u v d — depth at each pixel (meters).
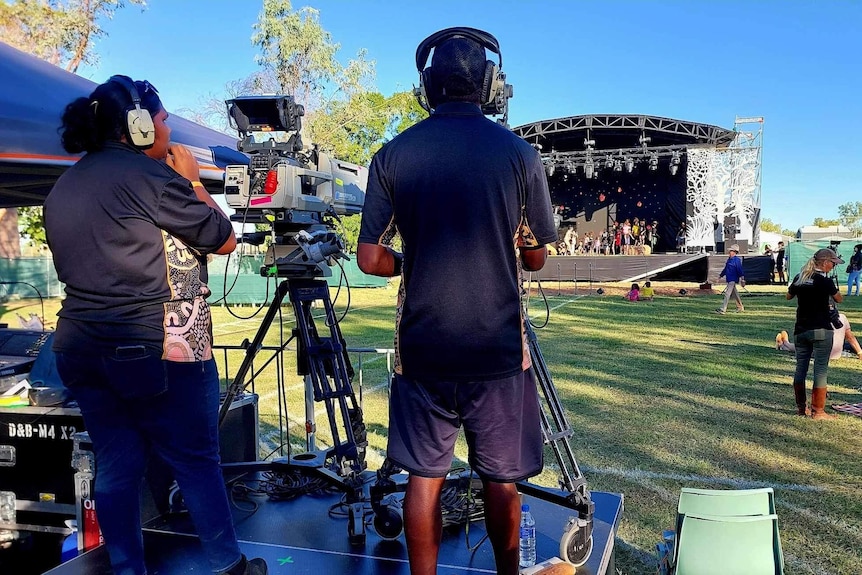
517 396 1.60
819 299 5.39
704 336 10.74
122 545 1.92
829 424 5.32
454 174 1.49
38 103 2.81
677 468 4.28
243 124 2.68
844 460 4.41
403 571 2.15
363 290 21.66
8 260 16.59
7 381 2.85
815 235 37.66
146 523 2.53
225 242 1.93
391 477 2.61
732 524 2.06
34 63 2.98
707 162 23.72
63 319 1.83
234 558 1.95
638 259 23.48
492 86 1.79
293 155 2.70
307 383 3.41
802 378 5.55
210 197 2.11
